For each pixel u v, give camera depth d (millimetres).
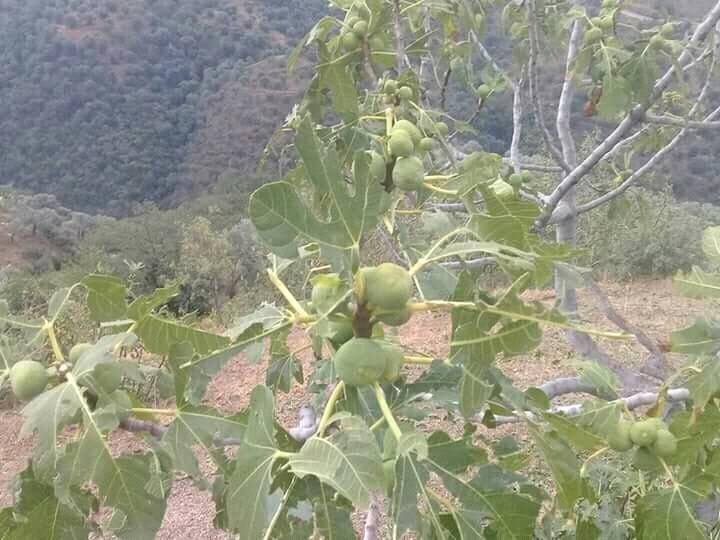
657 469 2258
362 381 1633
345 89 3830
